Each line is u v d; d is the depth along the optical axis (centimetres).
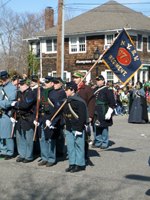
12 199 476
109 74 2675
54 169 638
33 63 3106
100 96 813
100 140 839
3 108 716
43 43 3080
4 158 727
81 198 476
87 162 688
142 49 2766
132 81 2645
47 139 660
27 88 686
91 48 2777
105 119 811
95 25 2798
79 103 597
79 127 595
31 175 595
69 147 620
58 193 499
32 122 677
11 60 4631
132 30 2656
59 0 1642
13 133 709
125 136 1016
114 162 688
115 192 499
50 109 645
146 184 537
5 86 724
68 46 2900
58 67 1655
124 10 2997
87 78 2778
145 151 795
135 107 1342
